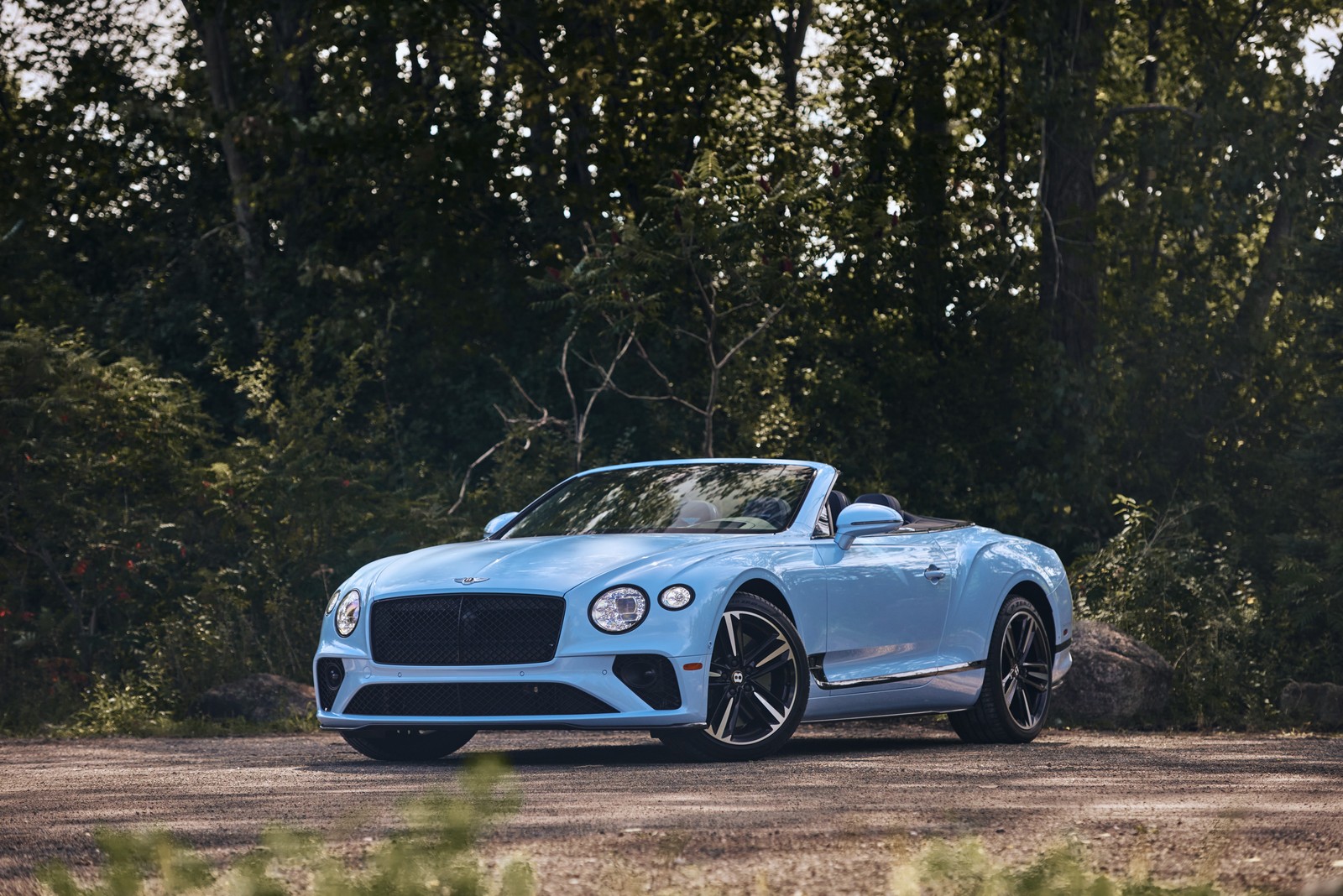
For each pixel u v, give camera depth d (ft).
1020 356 80.12
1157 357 81.20
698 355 78.07
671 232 63.52
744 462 32.53
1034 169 82.74
